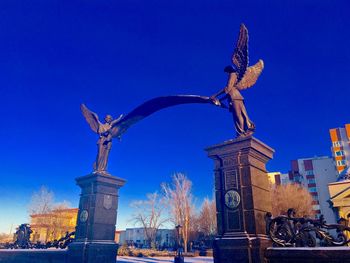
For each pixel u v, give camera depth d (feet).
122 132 39.42
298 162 265.13
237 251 21.03
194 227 162.20
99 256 32.42
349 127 239.50
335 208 102.58
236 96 25.84
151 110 35.40
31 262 38.32
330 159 251.39
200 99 28.17
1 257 44.50
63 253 34.30
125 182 37.96
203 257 110.22
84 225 34.24
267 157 26.12
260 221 22.15
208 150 26.12
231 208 22.93
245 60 25.70
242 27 25.96
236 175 23.61
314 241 19.85
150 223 152.76
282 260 19.36
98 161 37.17
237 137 24.67
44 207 133.18
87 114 40.98
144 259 91.30
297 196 151.84
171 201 136.26
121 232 241.55
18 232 49.60
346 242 18.78
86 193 36.17
